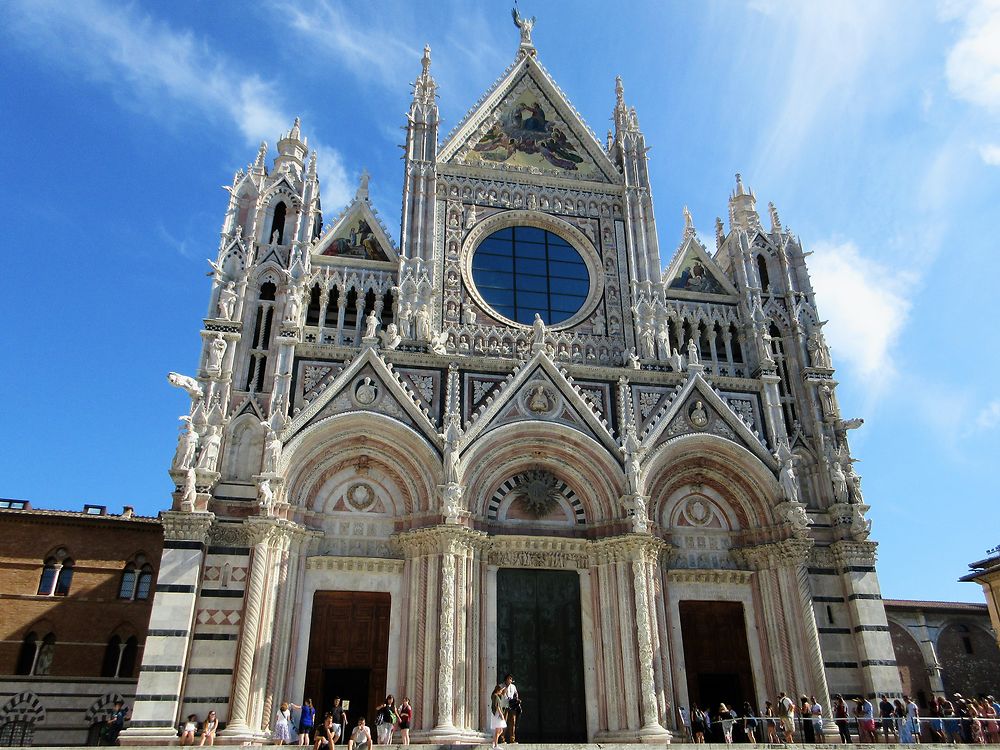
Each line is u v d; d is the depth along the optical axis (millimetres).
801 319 43469
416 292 39500
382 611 33594
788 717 31844
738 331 43344
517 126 47156
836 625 35969
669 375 39531
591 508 36594
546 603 35188
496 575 35125
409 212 42156
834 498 38250
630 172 46281
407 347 38156
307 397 35812
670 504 38281
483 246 43312
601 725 32906
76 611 46188
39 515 46938
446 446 34969
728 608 36812
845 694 34625
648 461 36812
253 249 39344
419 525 34438
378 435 35438
